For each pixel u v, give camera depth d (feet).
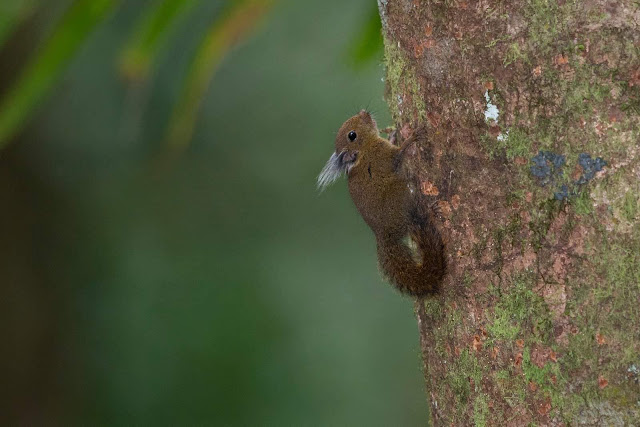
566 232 15.61
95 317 51.65
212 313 51.98
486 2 16.17
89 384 50.49
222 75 50.88
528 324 15.97
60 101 48.49
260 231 54.24
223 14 24.40
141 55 23.61
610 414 15.21
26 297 51.03
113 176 52.70
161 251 53.36
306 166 52.85
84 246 52.49
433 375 18.06
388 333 51.98
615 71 15.31
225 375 50.49
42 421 50.03
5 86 43.45
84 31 23.02
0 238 50.65
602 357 15.29
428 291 17.81
